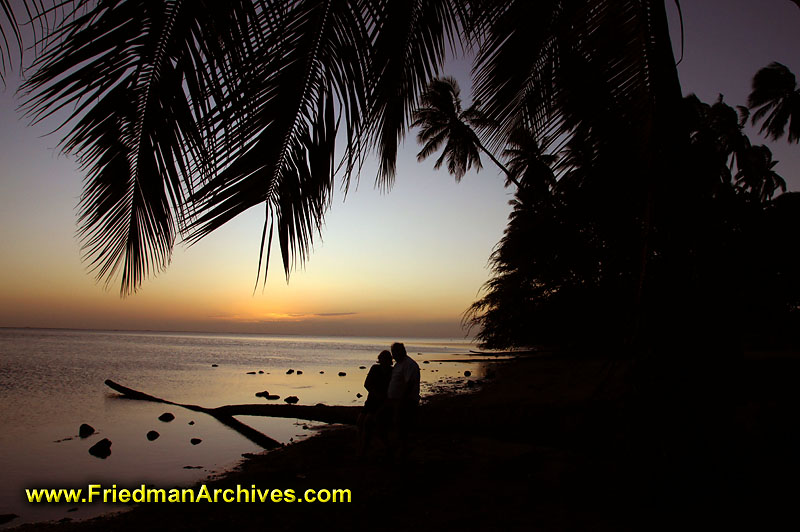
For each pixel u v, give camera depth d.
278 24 2.29
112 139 2.17
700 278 3.16
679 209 3.15
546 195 5.04
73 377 21.83
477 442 6.99
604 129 3.39
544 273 15.76
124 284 2.36
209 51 2.13
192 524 3.95
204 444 8.22
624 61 3.05
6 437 8.86
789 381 9.04
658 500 3.19
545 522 3.48
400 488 4.71
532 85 3.83
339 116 2.77
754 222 12.95
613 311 4.43
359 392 16.91
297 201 2.72
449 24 3.30
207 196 2.37
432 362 38.28
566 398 9.85
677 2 2.90
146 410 12.34
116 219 2.32
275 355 52.84
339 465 5.87
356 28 2.75
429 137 16.19
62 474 6.26
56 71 1.93
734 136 24.22
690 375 3.11
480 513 3.83
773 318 20.08
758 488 3.02
